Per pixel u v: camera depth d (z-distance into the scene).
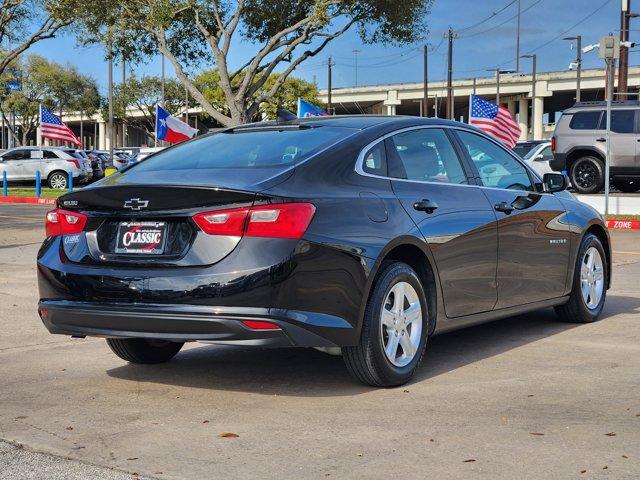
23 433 4.05
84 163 36.00
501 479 3.35
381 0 27.55
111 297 4.51
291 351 5.91
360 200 4.71
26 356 5.82
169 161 5.14
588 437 3.85
